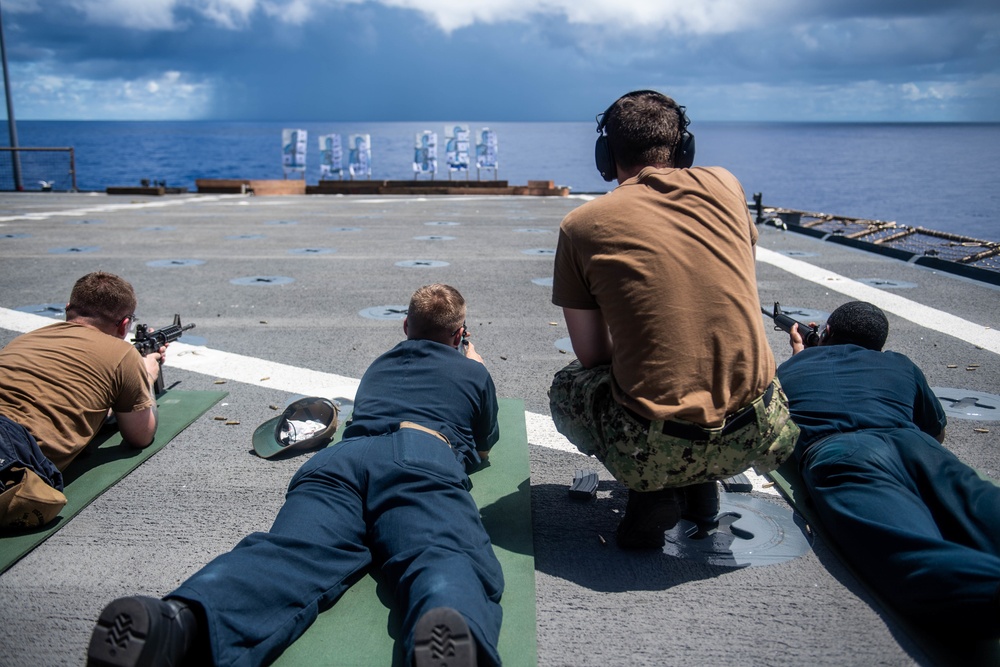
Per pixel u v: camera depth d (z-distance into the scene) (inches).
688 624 94.4
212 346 217.6
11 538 111.3
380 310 263.0
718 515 121.2
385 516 96.2
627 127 110.7
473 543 93.5
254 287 299.6
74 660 86.8
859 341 130.0
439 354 120.0
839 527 103.5
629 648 89.7
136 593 100.0
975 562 86.3
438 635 71.3
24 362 121.0
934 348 219.5
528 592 99.5
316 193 914.7
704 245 100.5
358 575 98.4
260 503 125.3
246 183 897.5
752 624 94.4
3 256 369.4
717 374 98.2
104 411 128.4
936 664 86.7
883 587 96.4
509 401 171.9
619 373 101.3
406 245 418.6
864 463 106.3
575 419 109.4
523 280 318.0
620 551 111.7
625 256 100.3
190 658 80.2
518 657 86.4
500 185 912.9
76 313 131.4
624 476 102.7
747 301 100.9
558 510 124.2
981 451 147.1
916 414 124.3
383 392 115.9
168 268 339.6
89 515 120.7
